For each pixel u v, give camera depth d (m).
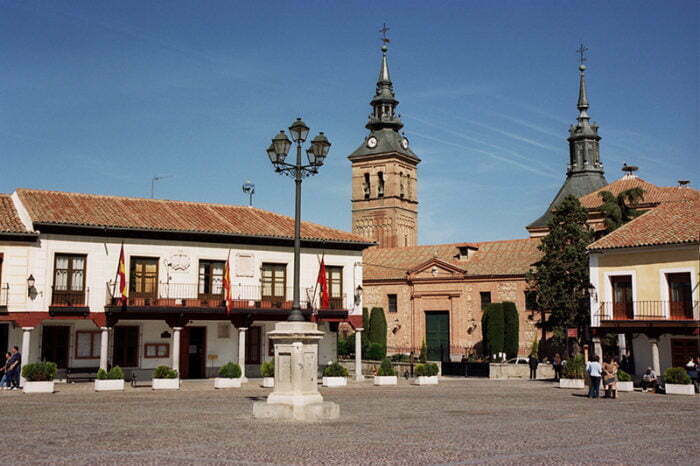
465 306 55.03
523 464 11.33
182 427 15.88
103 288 33.88
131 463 11.16
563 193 73.88
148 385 32.50
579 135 74.62
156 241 35.47
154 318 34.47
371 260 62.50
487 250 57.47
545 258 44.91
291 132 19.45
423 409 21.00
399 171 99.94
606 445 13.62
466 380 40.25
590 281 37.25
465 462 11.41
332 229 42.03
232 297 36.91
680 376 29.08
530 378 41.44
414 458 11.73
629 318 35.97
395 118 100.62
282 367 17.80
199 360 37.41
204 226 36.78
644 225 37.59
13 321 32.06
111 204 37.06
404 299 58.00
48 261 32.78
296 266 18.36
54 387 30.34
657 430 16.28
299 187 19.16
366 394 27.70
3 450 12.50
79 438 14.06
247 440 13.77
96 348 34.88
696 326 32.78
